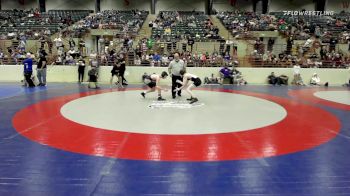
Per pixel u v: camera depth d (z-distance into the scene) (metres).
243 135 5.68
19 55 16.94
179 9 32.94
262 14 28.86
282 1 32.41
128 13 29.25
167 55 16.81
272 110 8.26
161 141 5.25
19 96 10.33
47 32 21.97
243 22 25.11
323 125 6.60
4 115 7.22
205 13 32.81
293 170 4.07
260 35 22.41
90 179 3.71
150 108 8.21
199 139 5.39
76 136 5.51
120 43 18.86
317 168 4.15
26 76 13.25
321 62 16.77
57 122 6.54
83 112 7.62
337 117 7.52
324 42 20.22
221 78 15.69
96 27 22.84
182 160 4.38
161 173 3.91
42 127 6.12
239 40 20.30
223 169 4.07
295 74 16.05
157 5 33.00
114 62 15.30
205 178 3.78
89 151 4.72
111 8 33.03
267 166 4.20
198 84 9.18
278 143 5.24
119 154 4.59
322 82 16.36
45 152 4.66
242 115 7.50
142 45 18.11
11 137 5.43
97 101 9.35
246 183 3.65
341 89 13.99
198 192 3.41
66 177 3.77
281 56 17.38
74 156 4.50
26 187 3.49
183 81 9.32
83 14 29.08
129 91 11.91
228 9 32.97
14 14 28.52
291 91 12.88
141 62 16.11
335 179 3.80
